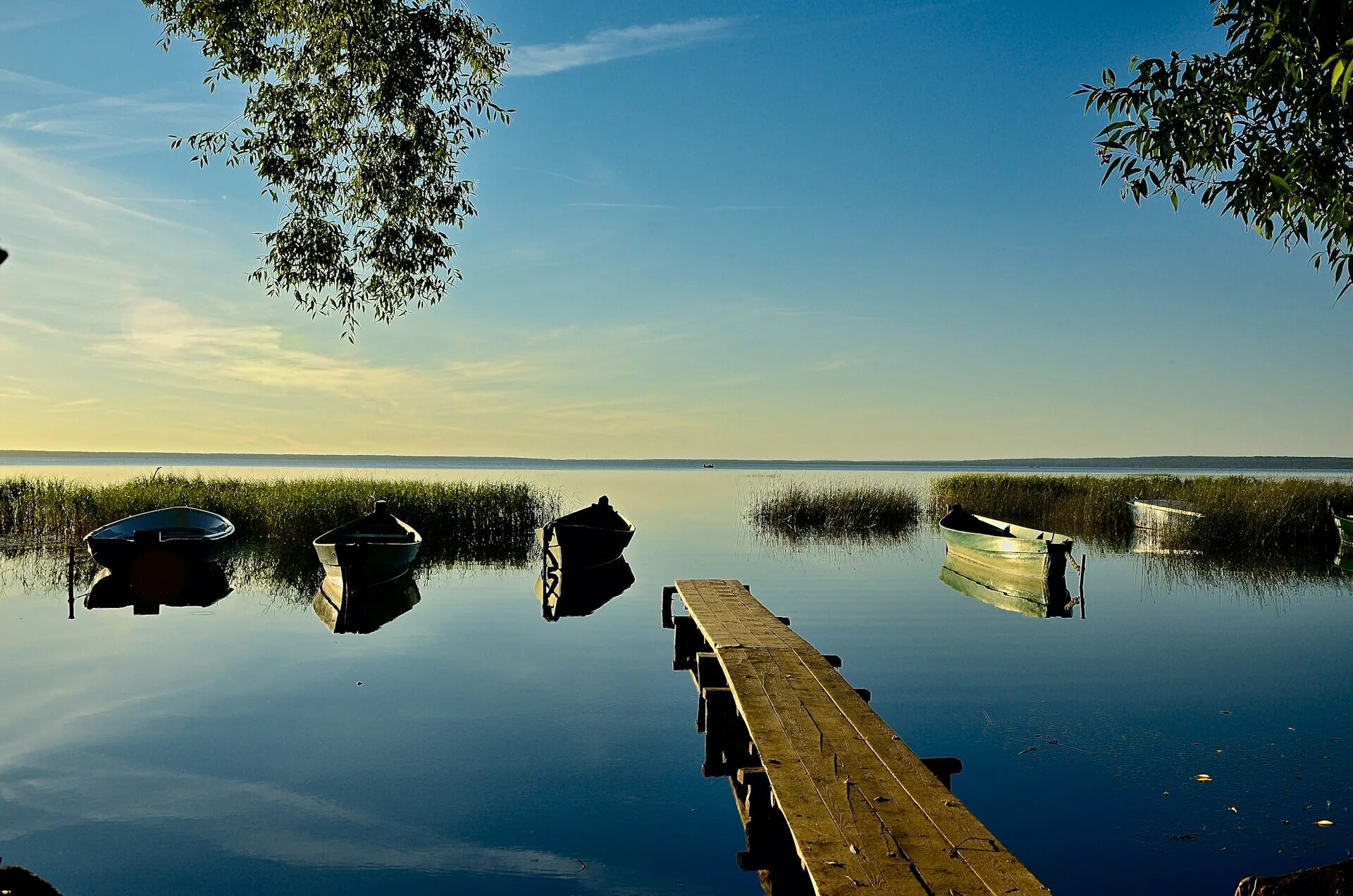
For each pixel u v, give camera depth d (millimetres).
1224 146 4836
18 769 7238
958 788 6652
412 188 6641
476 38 6676
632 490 53500
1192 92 4797
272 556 20703
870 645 11617
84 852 5785
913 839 4273
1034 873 5375
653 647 11852
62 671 10438
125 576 16703
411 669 10562
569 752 7695
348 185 6645
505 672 10461
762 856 5285
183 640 12211
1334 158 4520
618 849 5879
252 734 8117
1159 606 14766
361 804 6562
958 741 7711
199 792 6766
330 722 8484
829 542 24344
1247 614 14062
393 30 6277
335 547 14133
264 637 12414
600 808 6520
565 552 17219
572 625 13406
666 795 6750
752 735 5879
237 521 23016
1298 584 17250
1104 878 5309
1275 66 4453
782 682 7195
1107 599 15438
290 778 7055
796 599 15164
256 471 79000
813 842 4242
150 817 6320
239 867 5594
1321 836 5828
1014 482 32094
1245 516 23250
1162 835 5863
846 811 4598
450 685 9859
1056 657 10938
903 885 3812
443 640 12242
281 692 9523
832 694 6855
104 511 22688
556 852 5820
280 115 6246
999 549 16734
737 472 115625
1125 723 8227
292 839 5984
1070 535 26359
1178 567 19656
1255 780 6785
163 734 8102
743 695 6836
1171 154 4875
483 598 15805
